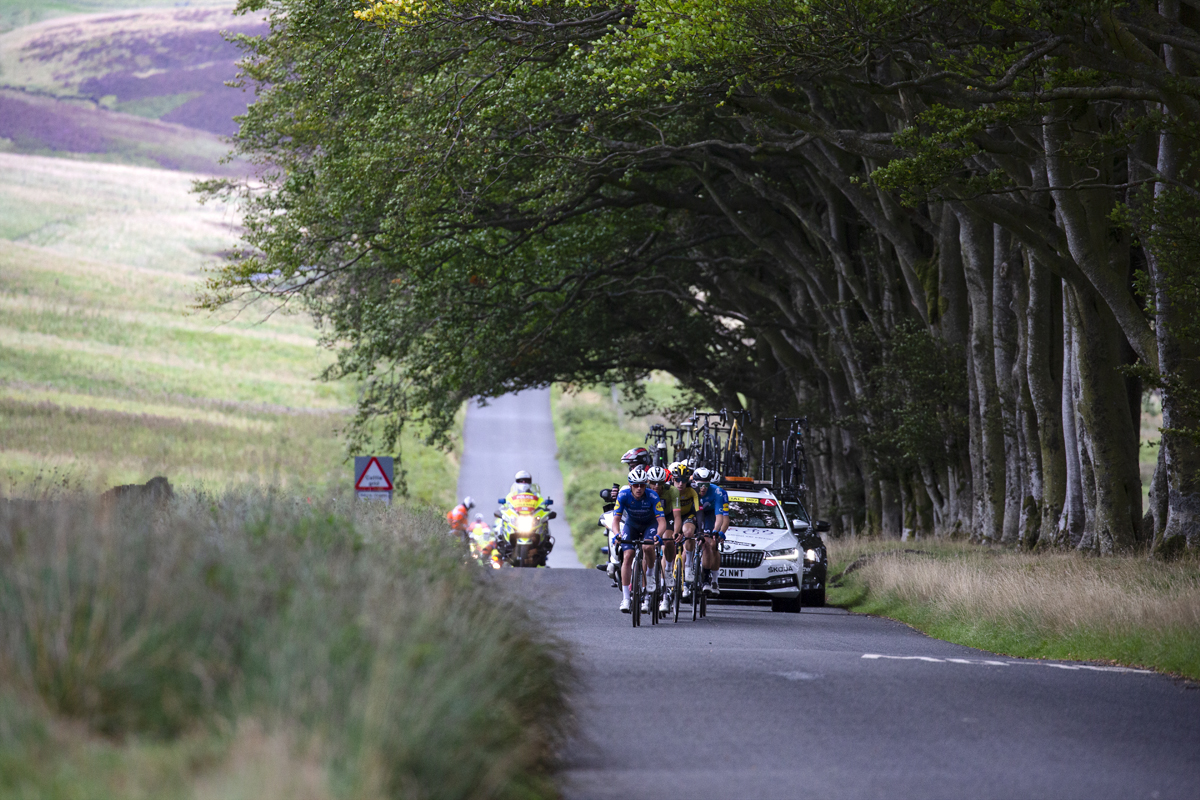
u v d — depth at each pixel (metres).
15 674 20.05
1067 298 86.31
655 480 62.12
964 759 29.06
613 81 90.88
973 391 113.44
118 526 26.27
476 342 147.50
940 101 81.50
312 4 101.50
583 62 94.94
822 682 40.59
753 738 31.00
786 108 88.50
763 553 77.00
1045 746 30.97
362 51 101.75
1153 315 77.62
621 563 64.00
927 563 84.31
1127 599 55.00
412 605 25.77
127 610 21.59
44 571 22.20
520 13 93.56
